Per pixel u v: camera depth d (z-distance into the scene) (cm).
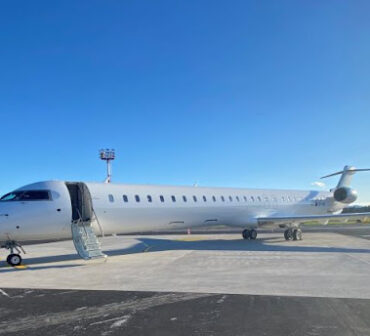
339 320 619
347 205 3036
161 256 1501
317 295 791
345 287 868
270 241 2214
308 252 1580
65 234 1488
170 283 935
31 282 988
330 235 2666
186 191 2000
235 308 697
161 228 1861
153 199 1802
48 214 1412
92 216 1566
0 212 1344
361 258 1370
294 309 686
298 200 2655
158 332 572
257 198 2386
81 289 884
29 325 615
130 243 2220
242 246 1898
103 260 1412
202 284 917
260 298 770
